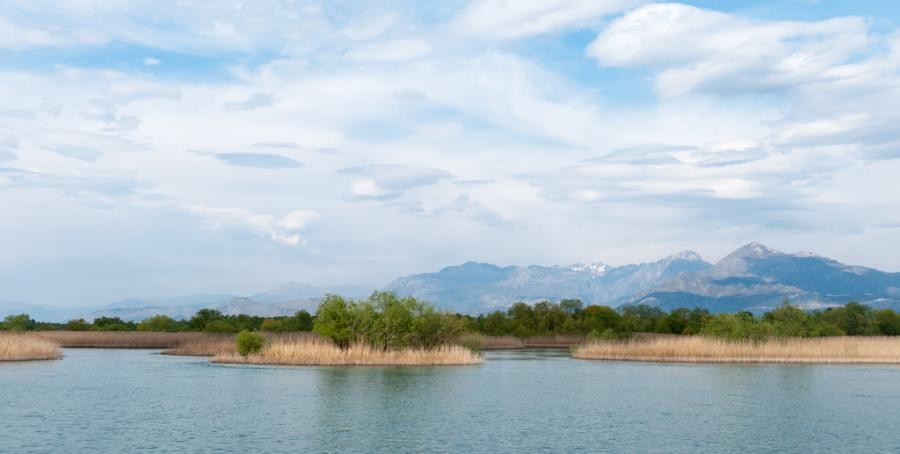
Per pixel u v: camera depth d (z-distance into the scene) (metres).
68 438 44.12
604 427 49.72
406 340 108.81
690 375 91.25
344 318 106.19
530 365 108.62
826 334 154.50
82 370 91.69
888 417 55.12
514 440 44.59
